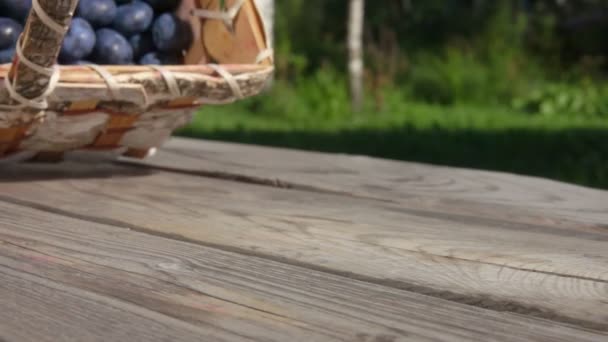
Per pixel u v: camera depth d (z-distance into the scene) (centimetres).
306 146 429
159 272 85
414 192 115
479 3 827
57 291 80
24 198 109
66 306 78
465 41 768
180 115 116
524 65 729
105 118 111
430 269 88
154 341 71
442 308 79
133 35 118
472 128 526
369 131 509
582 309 80
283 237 96
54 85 102
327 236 96
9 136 111
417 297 81
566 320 78
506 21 758
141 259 88
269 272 85
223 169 127
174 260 88
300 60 695
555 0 870
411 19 848
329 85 645
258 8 116
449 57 734
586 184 317
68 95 104
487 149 419
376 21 843
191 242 94
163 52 120
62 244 91
